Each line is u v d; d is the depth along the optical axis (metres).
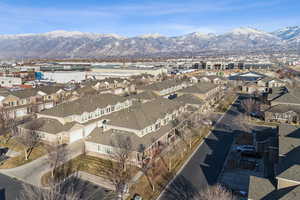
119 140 44.47
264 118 69.00
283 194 24.59
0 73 159.62
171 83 105.19
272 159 38.41
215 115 74.62
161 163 42.56
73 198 30.98
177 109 62.03
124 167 39.41
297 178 25.08
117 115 51.72
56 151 42.53
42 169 40.84
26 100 79.62
